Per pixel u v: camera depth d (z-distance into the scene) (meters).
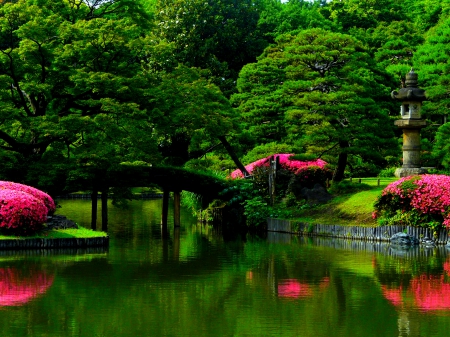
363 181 37.72
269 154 35.09
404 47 46.25
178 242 28.77
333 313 15.62
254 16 59.31
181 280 19.50
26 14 28.48
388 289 18.22
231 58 56.16
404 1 68.12
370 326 14.55
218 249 26.25
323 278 19.78
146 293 17.67
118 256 24.05
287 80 36.88
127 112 28.48
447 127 33.72
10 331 14.12
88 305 16.33
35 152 30.36
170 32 52.72
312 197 33.25
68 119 27.62
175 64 44.88
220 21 55.12
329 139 33.12
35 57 28.89
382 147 33.81
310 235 30.39
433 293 17.69
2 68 29.27
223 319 15.10
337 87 33.59
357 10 58.00
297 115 32.84
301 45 33.88
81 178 29.05
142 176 31.33
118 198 30.70
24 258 22.97
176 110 30.70
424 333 14.02
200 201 39.50
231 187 34.41
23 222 24.62
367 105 32.75
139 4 33.47
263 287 18.52
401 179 27.67
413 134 30.47
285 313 15.65
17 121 28.81
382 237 27.61
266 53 42.09
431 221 26.78
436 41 38.56
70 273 20.44
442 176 27.16
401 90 30.58
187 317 15.27
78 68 30.25
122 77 28.77
